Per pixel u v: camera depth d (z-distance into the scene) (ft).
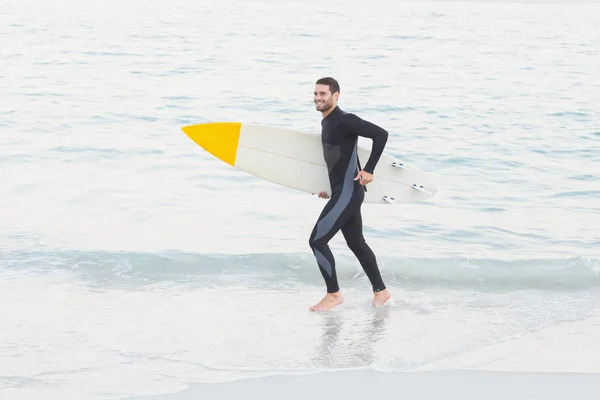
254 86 79.36
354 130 25.88
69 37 112.88
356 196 26.43
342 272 30.96
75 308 26.40
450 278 30.53
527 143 57.26
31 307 26.37
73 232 36.14
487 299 28.30
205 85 79.25
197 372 21.27
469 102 73.46
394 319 26.04
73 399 19.35
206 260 31.63
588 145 56.75
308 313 26.53
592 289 29.55
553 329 25.26
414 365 22.04
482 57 104.12
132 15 143.02
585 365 22.12
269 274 30.81
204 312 26.37
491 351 23.20
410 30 131.54
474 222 39.11
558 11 173.88
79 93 73.36
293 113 66.85
